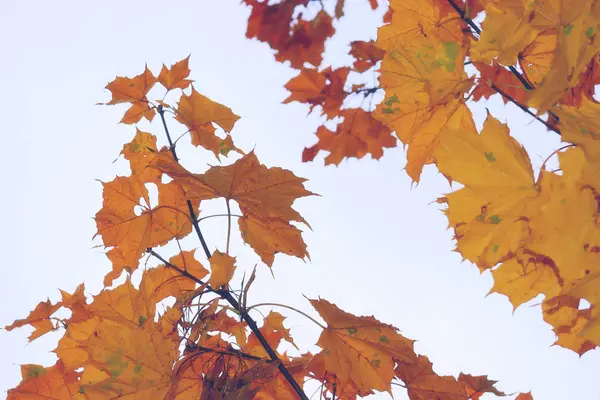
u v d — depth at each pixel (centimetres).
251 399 206
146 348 203
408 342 206
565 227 178
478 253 184
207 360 211
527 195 181
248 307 207
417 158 197
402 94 195
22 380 211
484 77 198
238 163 208
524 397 214
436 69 193
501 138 183
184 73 218
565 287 177
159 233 215
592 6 180
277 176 209
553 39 194
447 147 184
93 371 204
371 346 206
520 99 198
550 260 184
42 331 213
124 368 202
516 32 185
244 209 212
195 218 214
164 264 217
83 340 212
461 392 210
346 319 205
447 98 193
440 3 202
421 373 211
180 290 215
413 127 196
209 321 208
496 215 183
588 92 189
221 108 216
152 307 207
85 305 214
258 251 213
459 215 184
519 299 187
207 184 208
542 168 180
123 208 215
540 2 183
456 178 184
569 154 178
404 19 204
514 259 185
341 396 213
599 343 174
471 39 194
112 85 216
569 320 187
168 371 203
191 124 217
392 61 194
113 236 215
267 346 209
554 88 180
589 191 177
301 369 214
